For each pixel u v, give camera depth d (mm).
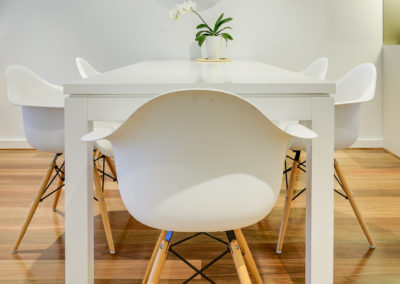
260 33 4246
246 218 1108
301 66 4281
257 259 1926
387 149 4172
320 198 1354
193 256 1956
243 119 1014
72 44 4266
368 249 2020
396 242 2098
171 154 1048
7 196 2830
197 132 1023
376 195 2842
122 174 1134
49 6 4211
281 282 1719
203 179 1061
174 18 3266
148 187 1089
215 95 974
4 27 4223
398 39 4230
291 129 1149
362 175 3334
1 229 2270
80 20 4238
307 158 1390
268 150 1078
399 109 3807
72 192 1346
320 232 1356
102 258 1942
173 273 1795
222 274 1781
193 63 2990
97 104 1334
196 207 1078
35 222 2377
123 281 1733
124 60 4289
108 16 4230
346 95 2242
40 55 4266
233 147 1044
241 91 1337
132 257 1952
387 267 1837
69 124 1336
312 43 4250
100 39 4266
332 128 1342
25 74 2350
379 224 2334
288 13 4223
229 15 4223
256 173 1081
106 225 1992
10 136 4359
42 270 1821
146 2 4211
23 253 1985
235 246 1176
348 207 2617
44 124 1873
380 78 4270
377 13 4211
